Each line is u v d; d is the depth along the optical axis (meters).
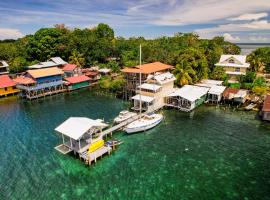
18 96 70.94
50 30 102.94
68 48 103.12
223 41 131.38
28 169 33.69
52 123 49.91
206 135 43.81
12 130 46.59
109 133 43.47
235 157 36.25
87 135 39.75
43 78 72.50
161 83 58.75
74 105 62.28
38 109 59.66
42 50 100.12
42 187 29.98
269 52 93.56
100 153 35.81
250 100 61.28
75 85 79.19
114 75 89.44
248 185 29.86
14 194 28.77
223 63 82.12
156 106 57.44
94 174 32.50
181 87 67.31
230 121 50.03
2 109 60.28
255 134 43.88
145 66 70.69
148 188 29.59
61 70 79.56
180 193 28.61
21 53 101.25
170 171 33.00
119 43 115.94
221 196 27.98
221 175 31.95
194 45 109.81
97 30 136.12
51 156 36.97
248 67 80.44
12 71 91.00
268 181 30.58
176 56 84.50
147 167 34.00
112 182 30.81
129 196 28.25
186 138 42.75
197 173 32.47
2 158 36.47
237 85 69.94
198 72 73.31
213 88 62.69
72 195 28.56
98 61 110.00
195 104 58.09
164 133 44.84
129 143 41.03
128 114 51.06
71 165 34.62
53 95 73.31
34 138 43.03
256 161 35.09
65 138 42.62
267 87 66.94
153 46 102.44
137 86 63.69
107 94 72.38
